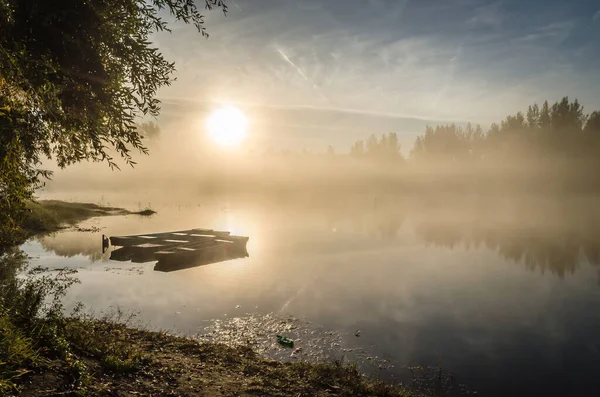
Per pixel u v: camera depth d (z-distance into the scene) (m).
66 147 6.31
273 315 15.86
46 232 37.94
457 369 11.65
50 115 5.66
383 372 11.27
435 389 10.43
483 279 22.64
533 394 10.41
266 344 12.95
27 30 5.53
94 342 7.62
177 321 14.77
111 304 16.44
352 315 16.14
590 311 17.36
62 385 5.44
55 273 21.84
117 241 31.08
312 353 12.35
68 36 5.58
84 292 18.11
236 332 13.91
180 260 25.92
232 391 7.18
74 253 28.34
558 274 24.22
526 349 13.34
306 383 8.23
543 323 15.81
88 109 6.06
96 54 6.08
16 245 27.56
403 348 13.03
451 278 22.75
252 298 18.19
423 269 25.08
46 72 5.27
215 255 28.73
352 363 11.71
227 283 20.98
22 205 6.03
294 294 19.03
